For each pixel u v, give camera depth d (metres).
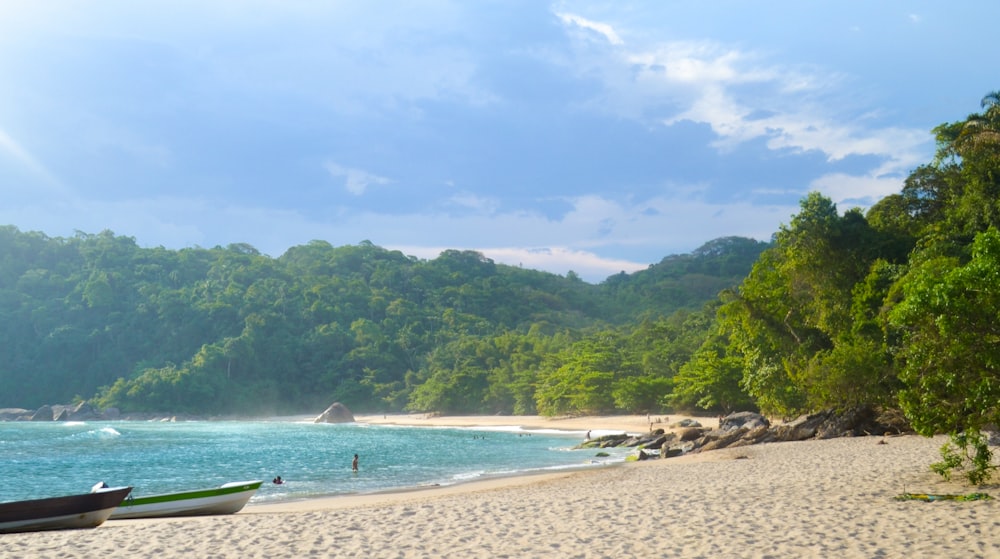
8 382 179.38
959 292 17.03
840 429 43.53
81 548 14.76
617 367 118.19
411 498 28.47
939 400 18.59
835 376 43.94
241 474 44.78
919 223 55.44
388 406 172.12
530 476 37.22
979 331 17.06
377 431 102.44
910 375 19.05
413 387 172.50
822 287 52.03
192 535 16.08
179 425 130.25
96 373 187.00
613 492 22.92
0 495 37.84
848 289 51.12
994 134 47.28
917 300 17.67
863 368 43.03
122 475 46.12
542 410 120.38
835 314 49.91
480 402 144.75
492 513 18.58
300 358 194.50
